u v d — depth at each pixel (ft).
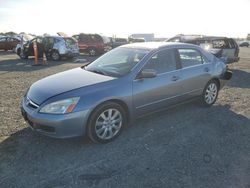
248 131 15.88
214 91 20.45
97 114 13.33
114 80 14.26
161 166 11.87
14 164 11.85
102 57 18.28
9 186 10.36
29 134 14.87
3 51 92.58
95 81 14.07
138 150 13.32
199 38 45.50
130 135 15.02
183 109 19.54
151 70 14.96
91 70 16.46
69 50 57.82
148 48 16.83
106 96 13.44
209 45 44.16
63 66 46.47
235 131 15.83
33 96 13.65
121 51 17.58
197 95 19.06
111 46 79.46
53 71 39.52
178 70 17.28
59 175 11.10
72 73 15.97
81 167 11.71
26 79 32.04
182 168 11.73
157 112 17.51
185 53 18.19
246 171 11.55
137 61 15.64
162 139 14.57
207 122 17.12
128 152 13.10
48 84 14.33
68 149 13.28
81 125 12.88
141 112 15.46
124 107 14.61
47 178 10.89
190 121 17.21
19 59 59.67
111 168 11.68
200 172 11.43
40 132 13.12
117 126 14.42
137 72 15.02
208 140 14.53
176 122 17.01
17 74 35.94
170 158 12.57
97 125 13.52
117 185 10.49
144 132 15.43
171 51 17.28
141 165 11.94
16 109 19.33
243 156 12.86
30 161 12.12
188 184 10.58
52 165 11.84
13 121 16.83
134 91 14.65
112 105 13.87
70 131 12.73
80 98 12.84
